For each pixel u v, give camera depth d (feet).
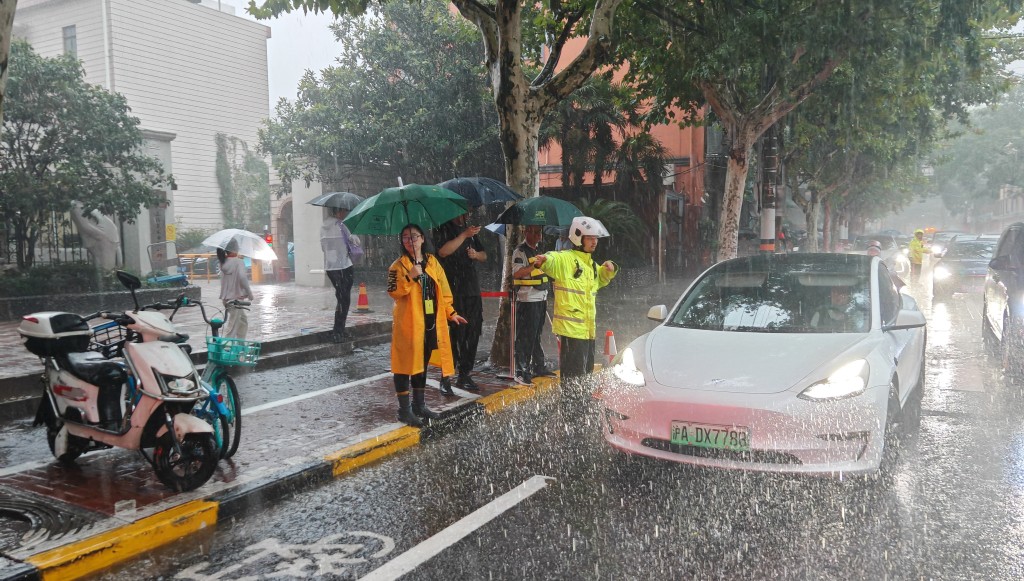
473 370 28.07
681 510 14.07
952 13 37.99
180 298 16.87
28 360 26.45
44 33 84.79
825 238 136.26
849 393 14.46
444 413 21.17
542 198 24.58
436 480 16.43
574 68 27.50
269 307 47.91
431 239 24.17
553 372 28.07
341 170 70.49
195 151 92.38
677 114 88.74
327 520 14.23
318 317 40.78
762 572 11.46
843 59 41.11
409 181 75.10
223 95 95.91
